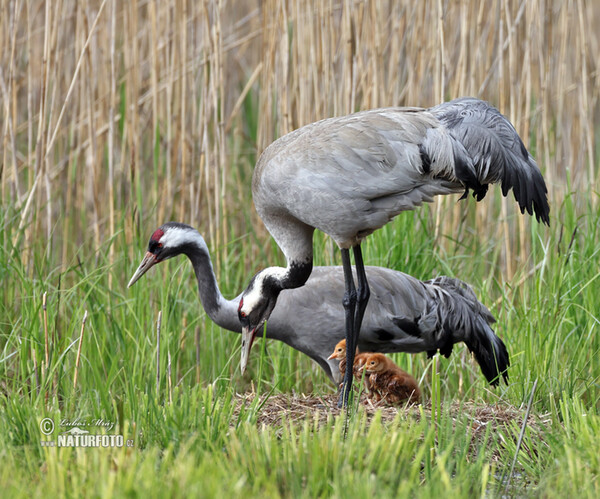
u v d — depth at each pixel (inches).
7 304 454.0
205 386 455.8
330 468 275.1
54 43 522.9
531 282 510.6
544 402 390.9
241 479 254.1
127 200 537.0
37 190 492.4
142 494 243.0
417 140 345.7
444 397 425.7
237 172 633.6
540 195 354.3
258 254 542.6
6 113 494.9
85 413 350.9
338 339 416.5
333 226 361.1
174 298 444.8
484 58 555.8
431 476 287.6
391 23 571.5
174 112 557.3
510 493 301.4
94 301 454.9
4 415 325.1
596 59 665.0
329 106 517.7
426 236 482.0
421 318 415.2
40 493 254.1
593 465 287.6
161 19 565.9
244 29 786.2
